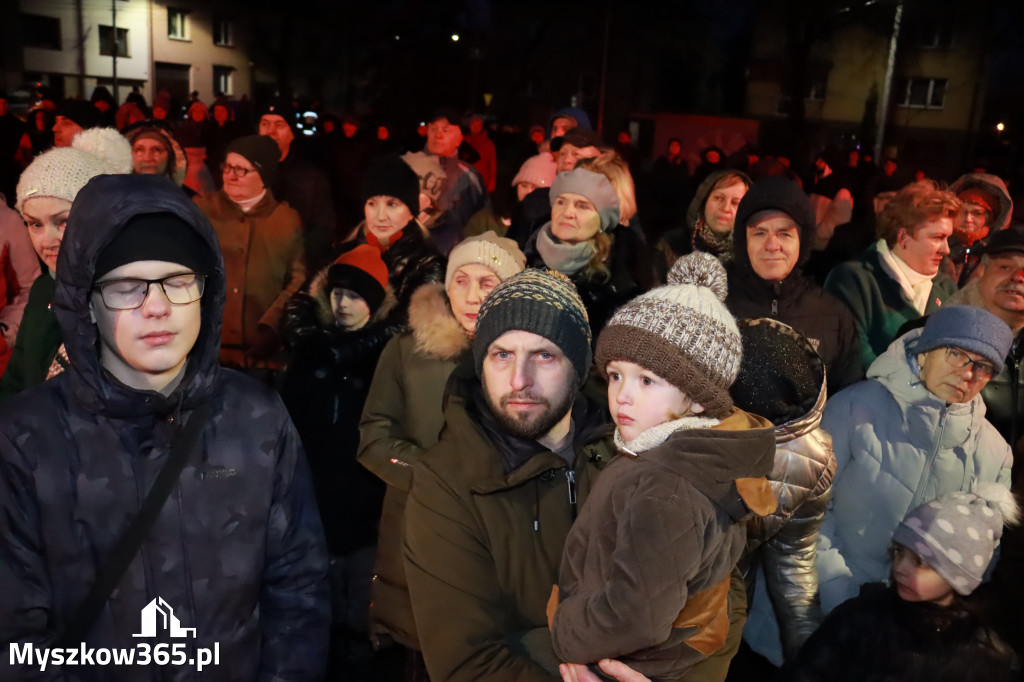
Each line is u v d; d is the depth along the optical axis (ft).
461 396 5.84
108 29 109.09
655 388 5.00
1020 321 9.58
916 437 7.64
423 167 14.71
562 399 5.57
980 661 6.57
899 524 7.04
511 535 5.52
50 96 32.96
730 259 12.30
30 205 7.63
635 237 11.68
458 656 5.28
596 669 5.08
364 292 9.84
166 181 4.63
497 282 8.54
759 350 6.88
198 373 4.71
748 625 8.28
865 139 91.50
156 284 4.41
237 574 4.77
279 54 123.13
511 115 99.66
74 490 4.45
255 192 13.33
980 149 49.62
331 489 9.88
